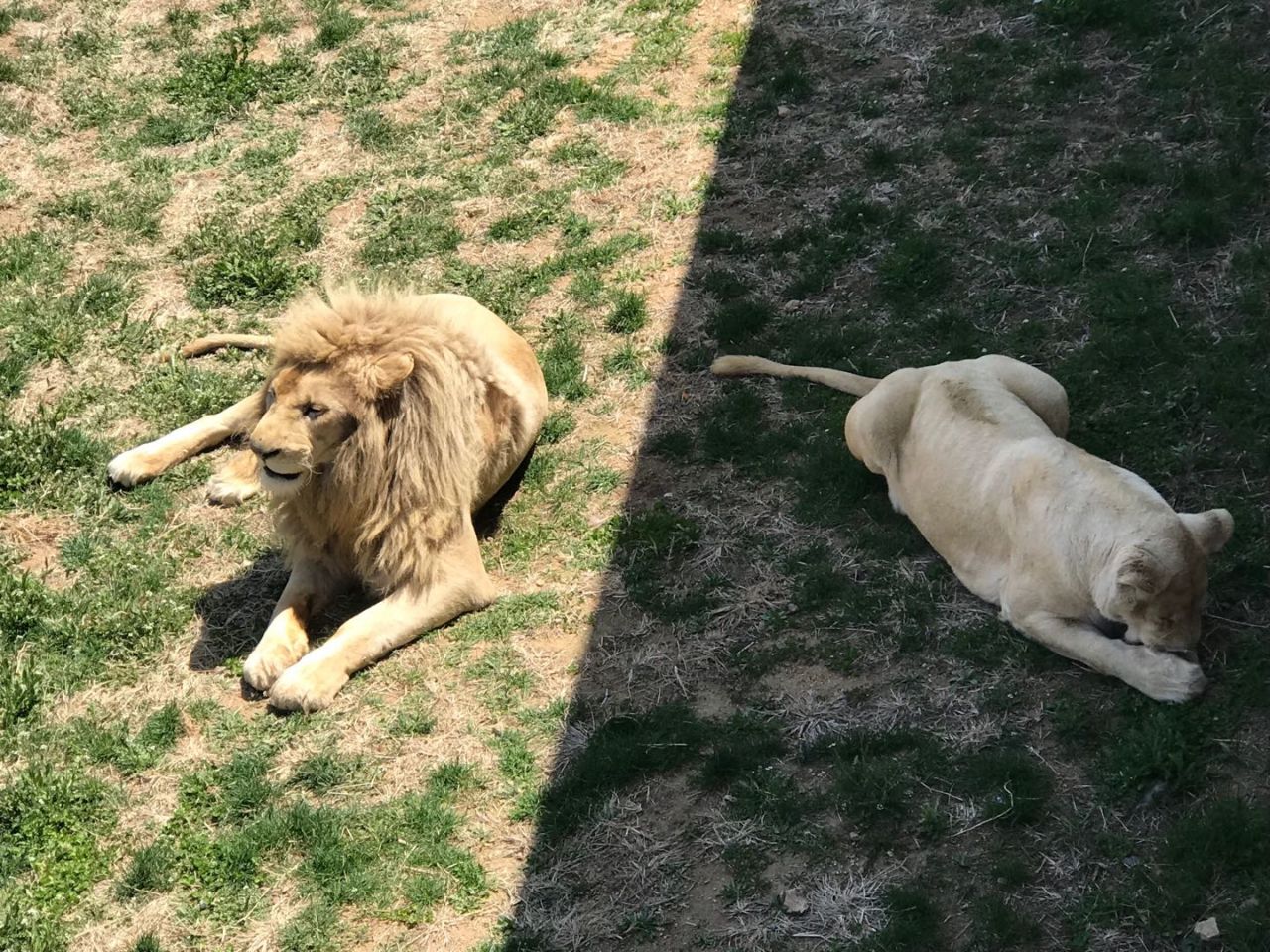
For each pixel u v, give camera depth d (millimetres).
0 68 8625
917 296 6410
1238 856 4227
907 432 5430
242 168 7832
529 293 6844
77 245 7422
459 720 5094
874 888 4391
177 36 8820
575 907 4512
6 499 6090
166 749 5117
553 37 8422
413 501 5316
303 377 5188
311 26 8836
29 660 5426
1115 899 4219
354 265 7129
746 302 6547
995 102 7254
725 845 4574
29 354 6805
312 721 5141
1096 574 4633
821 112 7500
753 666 5066
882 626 5105
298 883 4691
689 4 8445
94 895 4723
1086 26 7520
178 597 5637
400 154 7785
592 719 5020
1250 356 5742
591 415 6215
